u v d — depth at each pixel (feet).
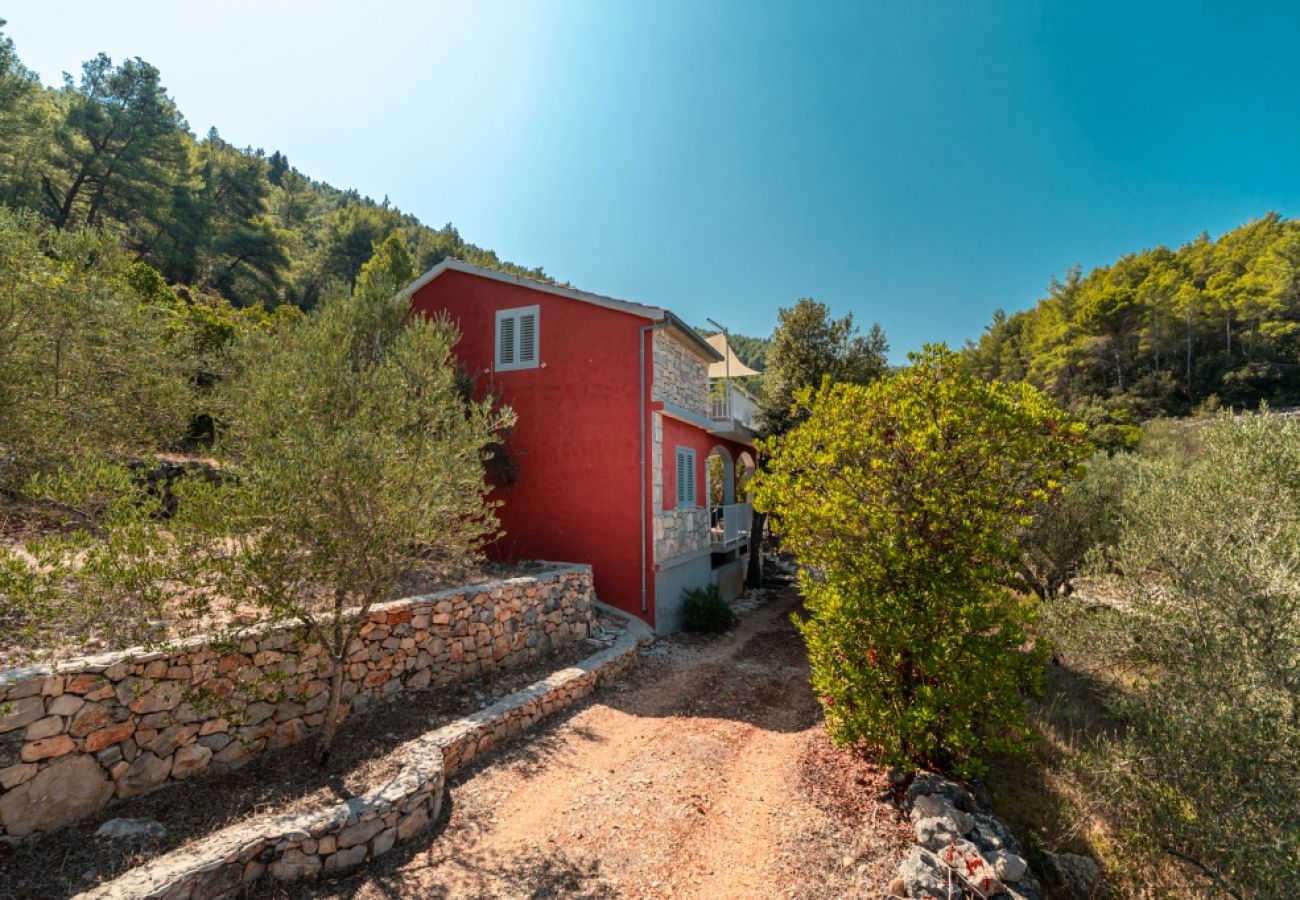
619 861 15.39
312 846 14.02
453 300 47.70
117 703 15.10
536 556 43.47
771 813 17.79
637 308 40.86
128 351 26.71
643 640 37.68
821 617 22.44
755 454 70.95
